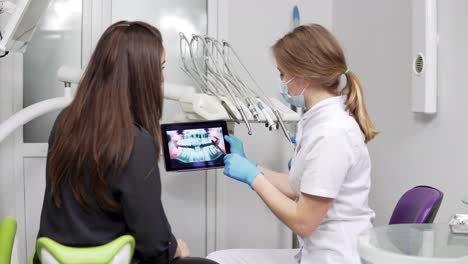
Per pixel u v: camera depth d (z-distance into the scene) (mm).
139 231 1247
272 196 1469
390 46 2191
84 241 1240
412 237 1099
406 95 2090
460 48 1782
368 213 1515
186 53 2588
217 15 2576
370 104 2371
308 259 1518
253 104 1897
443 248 1024
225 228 2646
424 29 1874
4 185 2396
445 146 1864
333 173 1361
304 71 1443
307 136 1453
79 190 1224
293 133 2602
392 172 2211
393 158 2201
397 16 2133
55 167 1241
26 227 2438
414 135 2047
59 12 2438
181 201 2629
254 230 2688
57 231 1276
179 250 1452
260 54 2629
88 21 2441
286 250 1778
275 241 2707
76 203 1247
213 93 1988
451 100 1830
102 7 2461
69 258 1160
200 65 2588
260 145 2646
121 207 1243
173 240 1361
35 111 1935
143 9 2541
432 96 1880
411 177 2074
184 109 1934
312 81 1470
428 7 1860
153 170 1249
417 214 1418
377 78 2305
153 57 1278
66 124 1242
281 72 1524
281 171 2666
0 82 2338
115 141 1198
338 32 2664
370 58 2359
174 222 2627
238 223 2672
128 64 1258
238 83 2082
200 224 2650
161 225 1276
